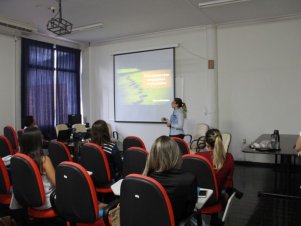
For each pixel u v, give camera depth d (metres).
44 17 5.73
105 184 3.14
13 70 6.65
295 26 5.76
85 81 8.34
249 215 3.54
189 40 6.80
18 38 6.73
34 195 2.34
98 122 3.38
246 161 6.30
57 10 5.24
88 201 2.06
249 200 4.07
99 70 8.20
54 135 7.44
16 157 2.36
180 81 6.95
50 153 3.76
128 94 7.69
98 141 3.32
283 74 5.89
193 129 6.81
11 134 5.35
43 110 7.20
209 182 2.47
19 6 5.07
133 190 1.68
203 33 6.63
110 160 3.21
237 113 6.35
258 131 6.16
